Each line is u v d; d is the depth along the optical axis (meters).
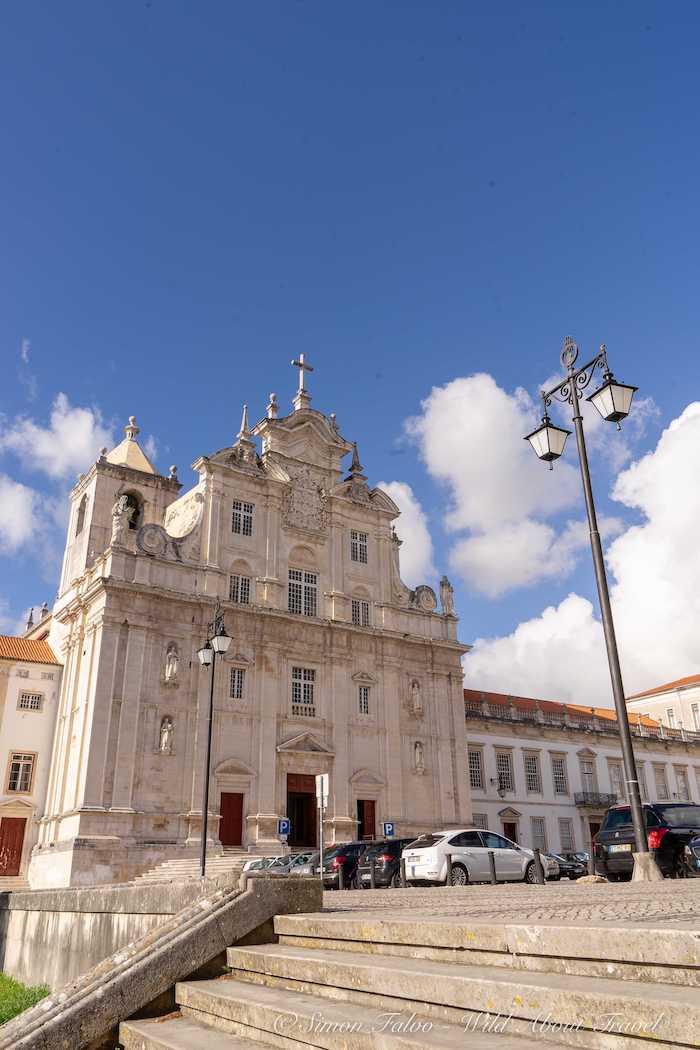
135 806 35.38
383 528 49.16
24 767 40.81
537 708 56.09
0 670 41.75
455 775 46.50
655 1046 4.25
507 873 23.91
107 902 12.77
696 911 7.54
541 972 5.61
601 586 15.15
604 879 18.17
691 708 73.12
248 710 40.06
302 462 47.12
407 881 23.56
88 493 48.22
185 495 46.53
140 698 36.91
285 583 43.88
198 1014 7.89
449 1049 4.64
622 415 15.39
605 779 57.50
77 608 40.91
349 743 43.03
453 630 49.84
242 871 9.82
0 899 18.59
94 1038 8.02
